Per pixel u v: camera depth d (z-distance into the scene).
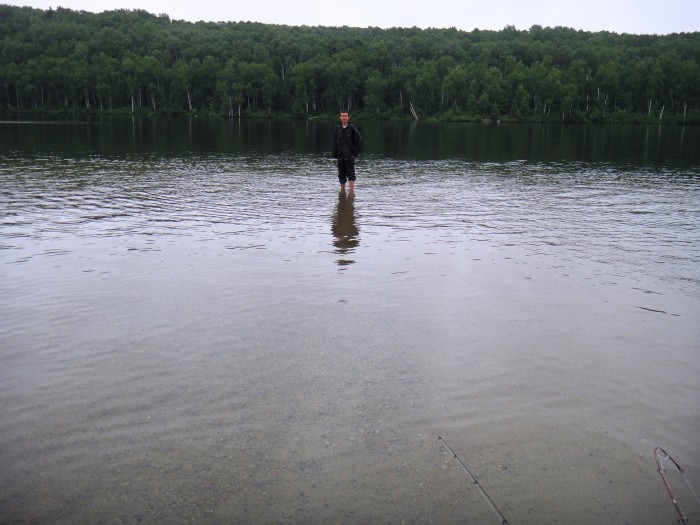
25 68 117.00
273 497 3.21
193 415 3.98
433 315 5.82
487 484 3.33
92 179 15.22
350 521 3.05
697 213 11.32
